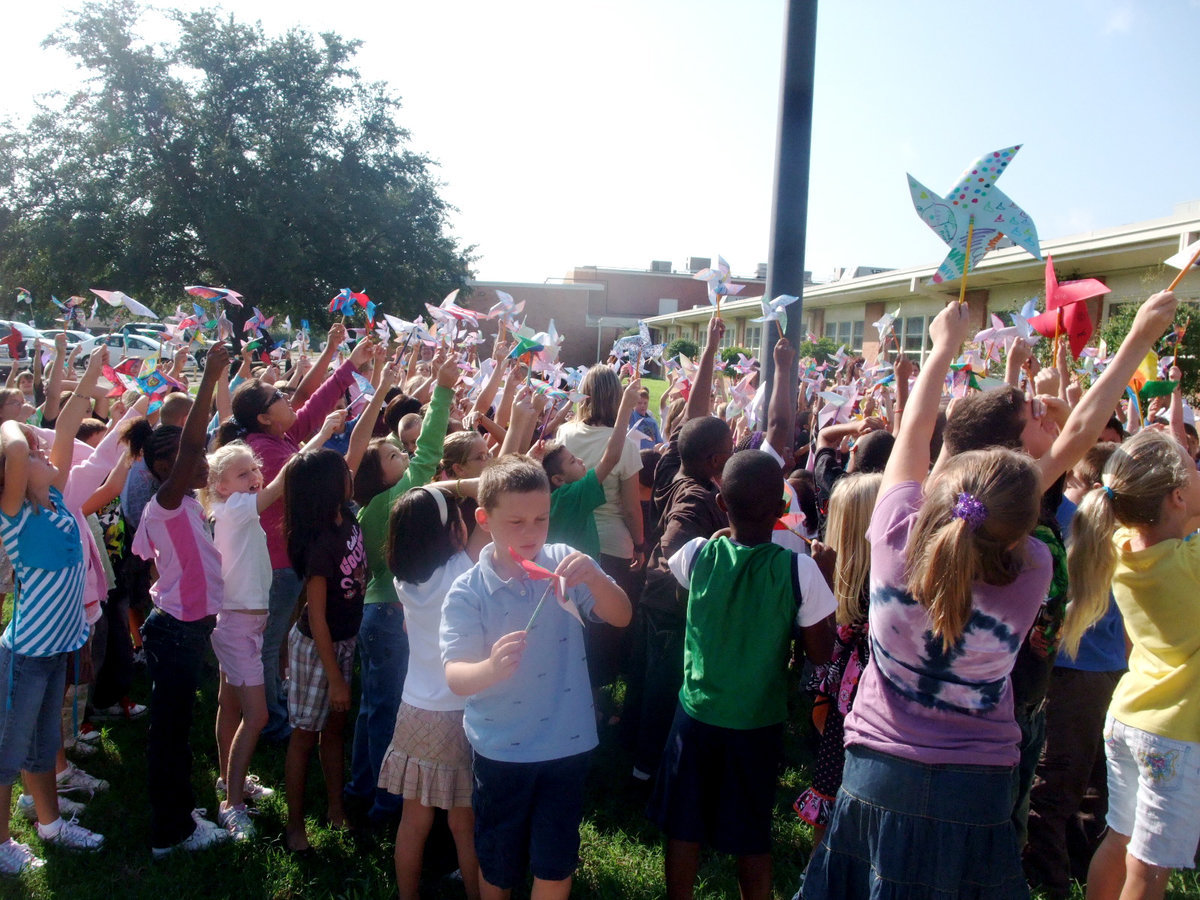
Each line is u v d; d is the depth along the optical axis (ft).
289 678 10.25
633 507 12.51
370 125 96.53
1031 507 5.70
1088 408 6.74
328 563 9.65
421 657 8.58
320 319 92.99
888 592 6.22
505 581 7.57
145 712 13.62
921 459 6.68
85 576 10.14
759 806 8.15
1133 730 7.76
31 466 9.31
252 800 11.02
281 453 12.63
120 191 87.71
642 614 11.79
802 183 14.14
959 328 7.06
